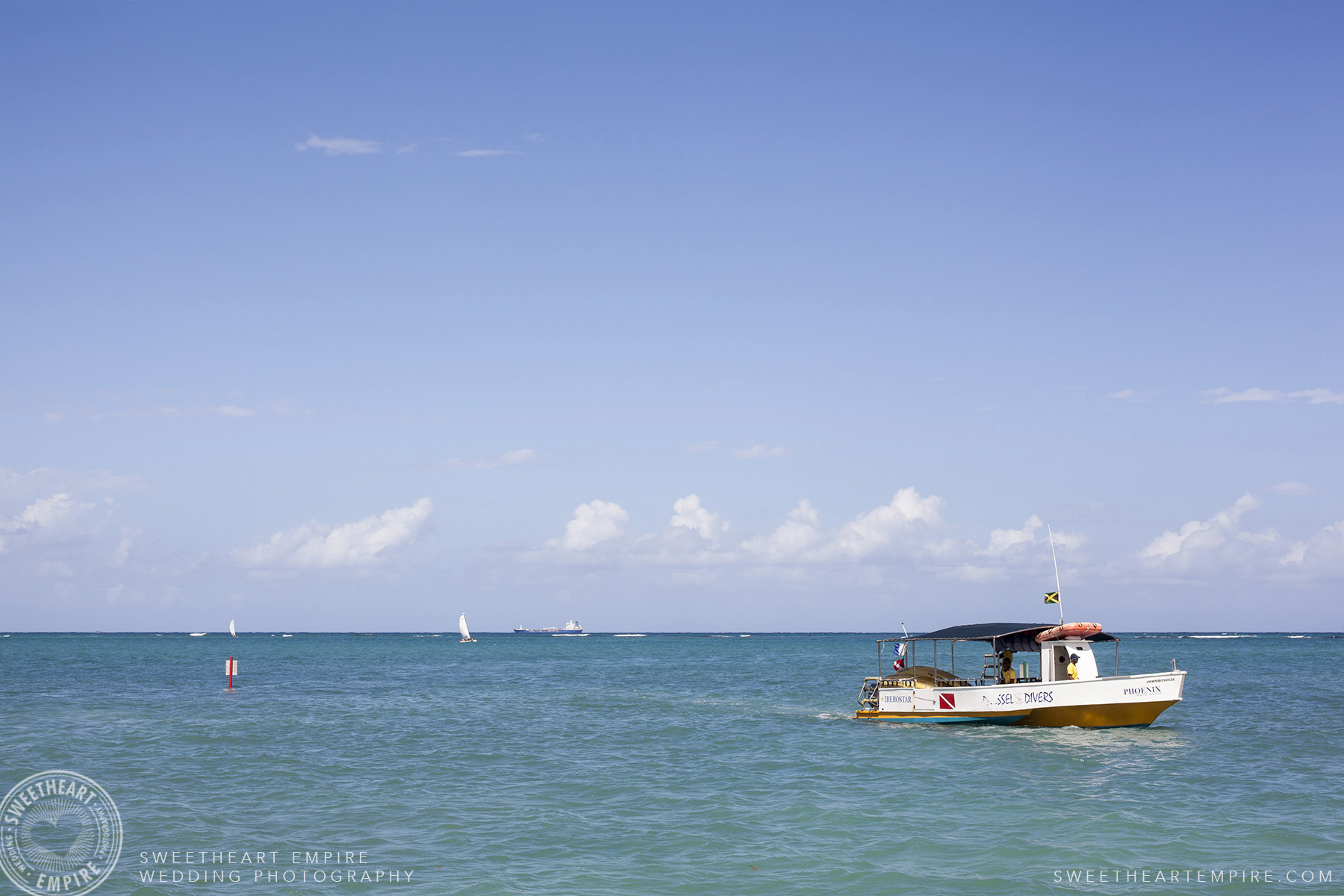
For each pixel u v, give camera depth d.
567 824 25.64
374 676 94.44
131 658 132.62
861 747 40.31
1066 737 42.72
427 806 27.73
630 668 113.44
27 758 35.47
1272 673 96.19
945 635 50.06
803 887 20.03
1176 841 23.53
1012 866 21.52
